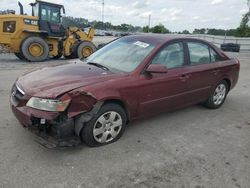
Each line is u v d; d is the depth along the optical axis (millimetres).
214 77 5250
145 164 3316
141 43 4477
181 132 4355
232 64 5715
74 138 3457
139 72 3953
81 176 3008
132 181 2971
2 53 16016
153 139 4027
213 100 5500
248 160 3566
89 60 4637
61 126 3248
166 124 4664
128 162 3340
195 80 4797
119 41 4895
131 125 4523
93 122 3494
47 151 3482
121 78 3750
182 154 3623
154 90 4109
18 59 14047
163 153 3617
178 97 4582
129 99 3803
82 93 3291
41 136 3379
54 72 3873
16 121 4363
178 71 4461
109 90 3539
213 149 3824
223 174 3203
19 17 12633
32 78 3729
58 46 14203
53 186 2818
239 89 7777
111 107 3648
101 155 3465
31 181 2875
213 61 5344
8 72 9125
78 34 14586
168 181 3008
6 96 5824
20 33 12734
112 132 3781
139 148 3715
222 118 5141
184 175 3137
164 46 4344
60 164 3211
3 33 12766
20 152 3426
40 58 12969
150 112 4238
